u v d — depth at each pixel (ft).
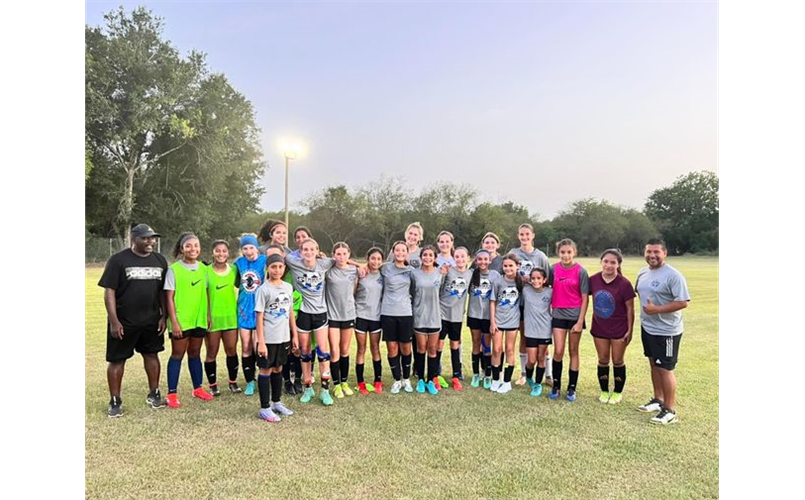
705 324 33.94
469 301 19.53
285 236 19.72
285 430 13.83
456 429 13.98
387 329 17.85
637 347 26.71
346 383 17.87
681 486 10.68
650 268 15.75
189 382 19.19
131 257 15.33
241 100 121.39
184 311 16.19
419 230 22.04
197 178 115.85
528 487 10.55
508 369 18.34
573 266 17.53
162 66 107.04
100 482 10.53
